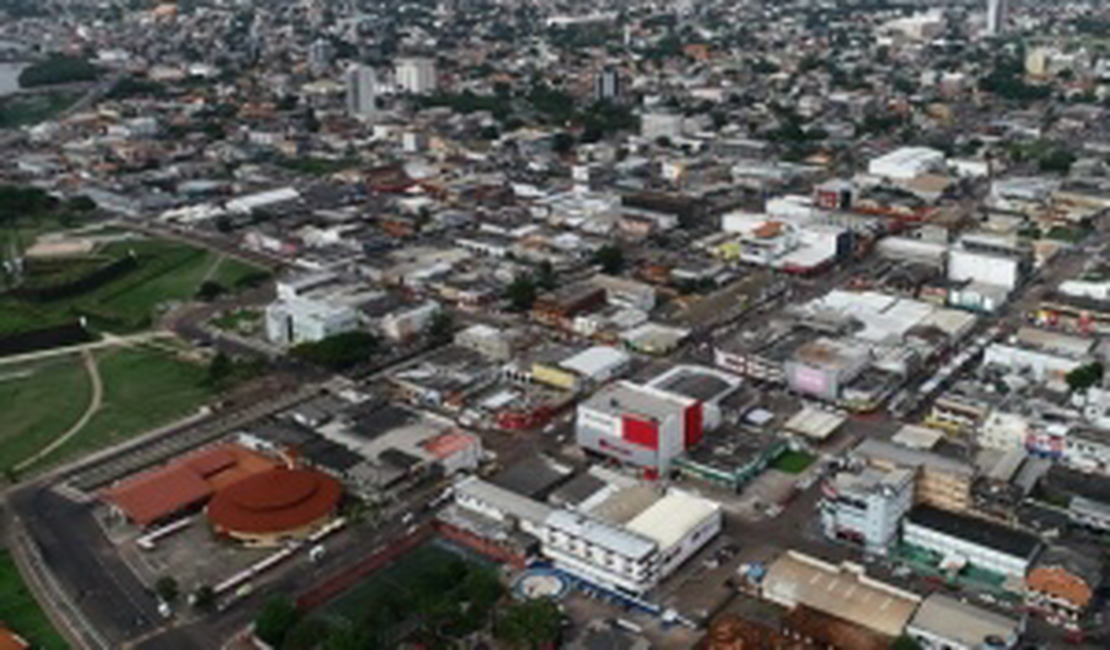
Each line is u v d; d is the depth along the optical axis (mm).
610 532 182000
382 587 180625
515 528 192000
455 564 176000
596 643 157625
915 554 187000
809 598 169375
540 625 158500
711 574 182875
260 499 197125
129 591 179625
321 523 198000
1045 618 168500
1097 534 190375
